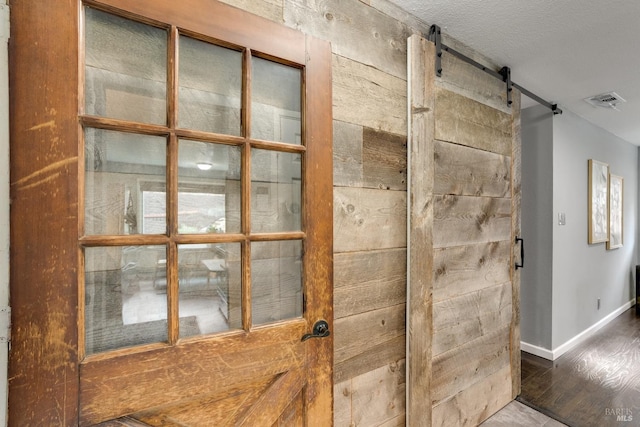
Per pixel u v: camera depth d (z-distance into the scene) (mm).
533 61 2047
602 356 2902
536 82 2385
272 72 1095
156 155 906
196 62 965
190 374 898
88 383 772
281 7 1145
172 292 894
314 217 1122
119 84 859
